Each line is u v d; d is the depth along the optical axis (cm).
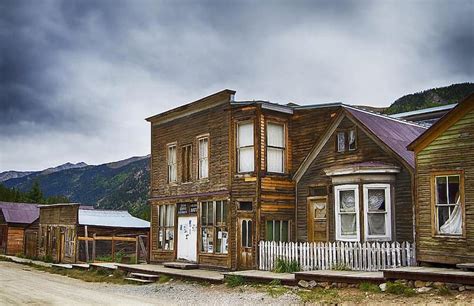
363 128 1991
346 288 1549
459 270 1457
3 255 4806
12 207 5366
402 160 1836
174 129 2670
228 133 2270
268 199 2169
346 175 1927
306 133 2262
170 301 1602
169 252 2609
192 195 2456
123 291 1909
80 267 2864
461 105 1559
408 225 1808
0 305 1532
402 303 1296
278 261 1989
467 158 1553
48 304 1548
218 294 1698
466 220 1530
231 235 2203
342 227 1947
